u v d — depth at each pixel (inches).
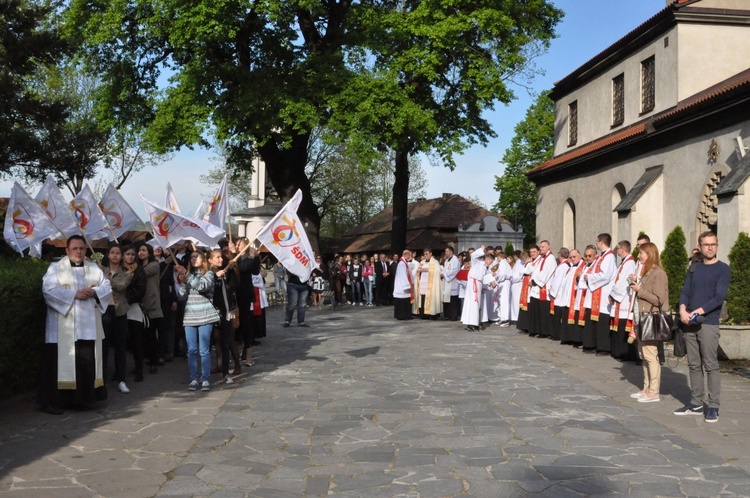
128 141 1107.3
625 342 495.5
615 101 1025.5
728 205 620.7
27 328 351.3
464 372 444.8
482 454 255.4
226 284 420.2
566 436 282.0
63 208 381.4
